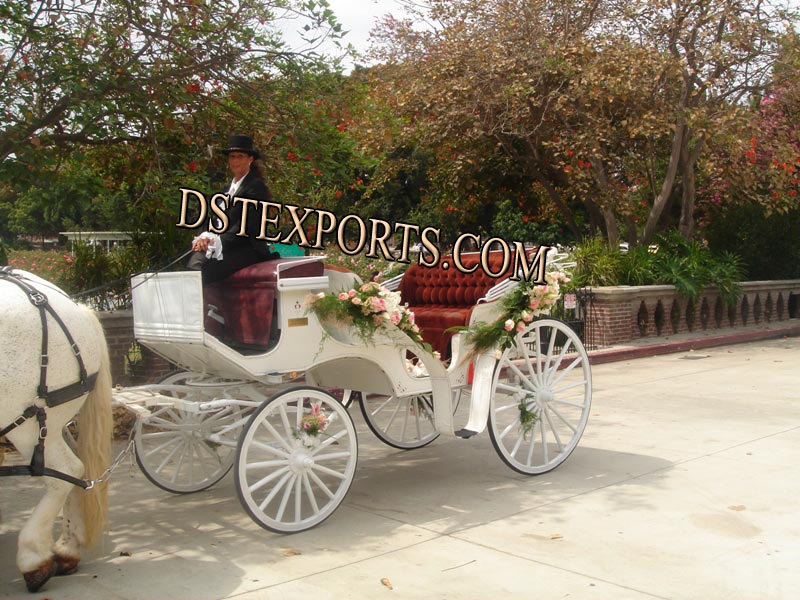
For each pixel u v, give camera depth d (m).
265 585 4.42
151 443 7.71
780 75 15.61
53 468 4.34
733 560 4.69
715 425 8.52
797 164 17.05
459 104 15.55
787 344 16.09
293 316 5.46
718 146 16.77
